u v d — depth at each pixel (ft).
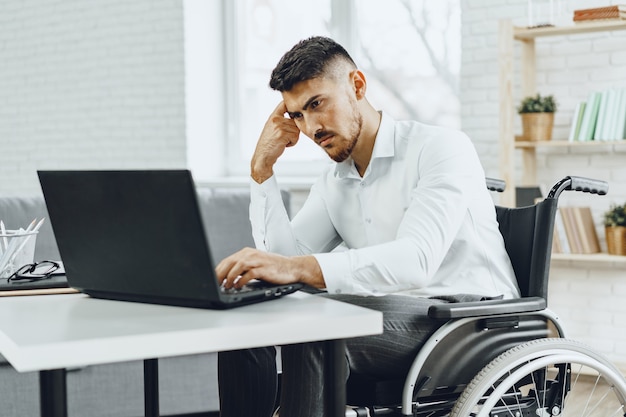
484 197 6.73
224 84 19.92
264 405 6.24
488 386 5.66
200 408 9.72
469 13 15.29
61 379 3.89
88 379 9.18
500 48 13.67
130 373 9.36
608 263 13.96
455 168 6.30
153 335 3.82
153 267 4.59
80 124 21.54
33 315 4.45
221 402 6.30
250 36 19.56
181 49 19.35
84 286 5.09
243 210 10.45
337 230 7.20
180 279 4.50
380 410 6.08
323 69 6.15
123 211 4.58
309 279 5.22
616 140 12.98
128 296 4.92
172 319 4.21
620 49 13.79
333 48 6.25
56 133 22.11
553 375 12.43
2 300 5.13
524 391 11.75
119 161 20.77
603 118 13.15
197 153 19.62
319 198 7.22
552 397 6.28
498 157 15.11
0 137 23.40
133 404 9.38
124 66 20.47
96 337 3.76
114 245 4.73
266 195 6.79
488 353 6.16
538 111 13.74
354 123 6.37
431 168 6.38
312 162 18.52
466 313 5.68
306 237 7.18
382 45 17.31
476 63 15.26
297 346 5.57
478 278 6.55
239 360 6.17
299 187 17.35
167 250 4.48
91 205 4.73
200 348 3.90
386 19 17.24
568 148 14.30
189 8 19.35
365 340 5.88
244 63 19.70
